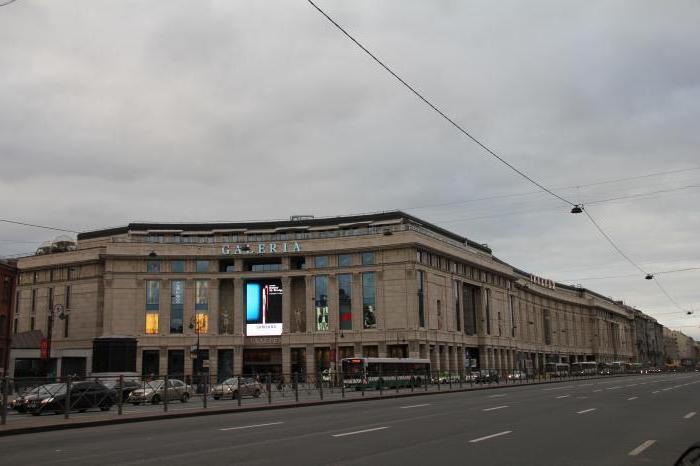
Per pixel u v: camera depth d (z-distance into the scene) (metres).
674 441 15.63
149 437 17.36
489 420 21.41
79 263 101.06
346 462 12.34
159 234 105.62
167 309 96.00
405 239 92.25
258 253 96.81
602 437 16.42
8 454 14.31
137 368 93.50
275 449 14.29
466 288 110.56
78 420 22.94
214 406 32.62
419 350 90.88
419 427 19.08
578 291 186.00
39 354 81.62
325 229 103.31
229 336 95.56
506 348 120.62
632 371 156.00
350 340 93.00
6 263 67.31
